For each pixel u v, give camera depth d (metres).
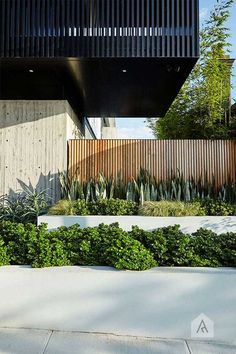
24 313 3.14
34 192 6.93
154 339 2.98
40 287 3.14
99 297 3.09
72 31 6.04
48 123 7.38
